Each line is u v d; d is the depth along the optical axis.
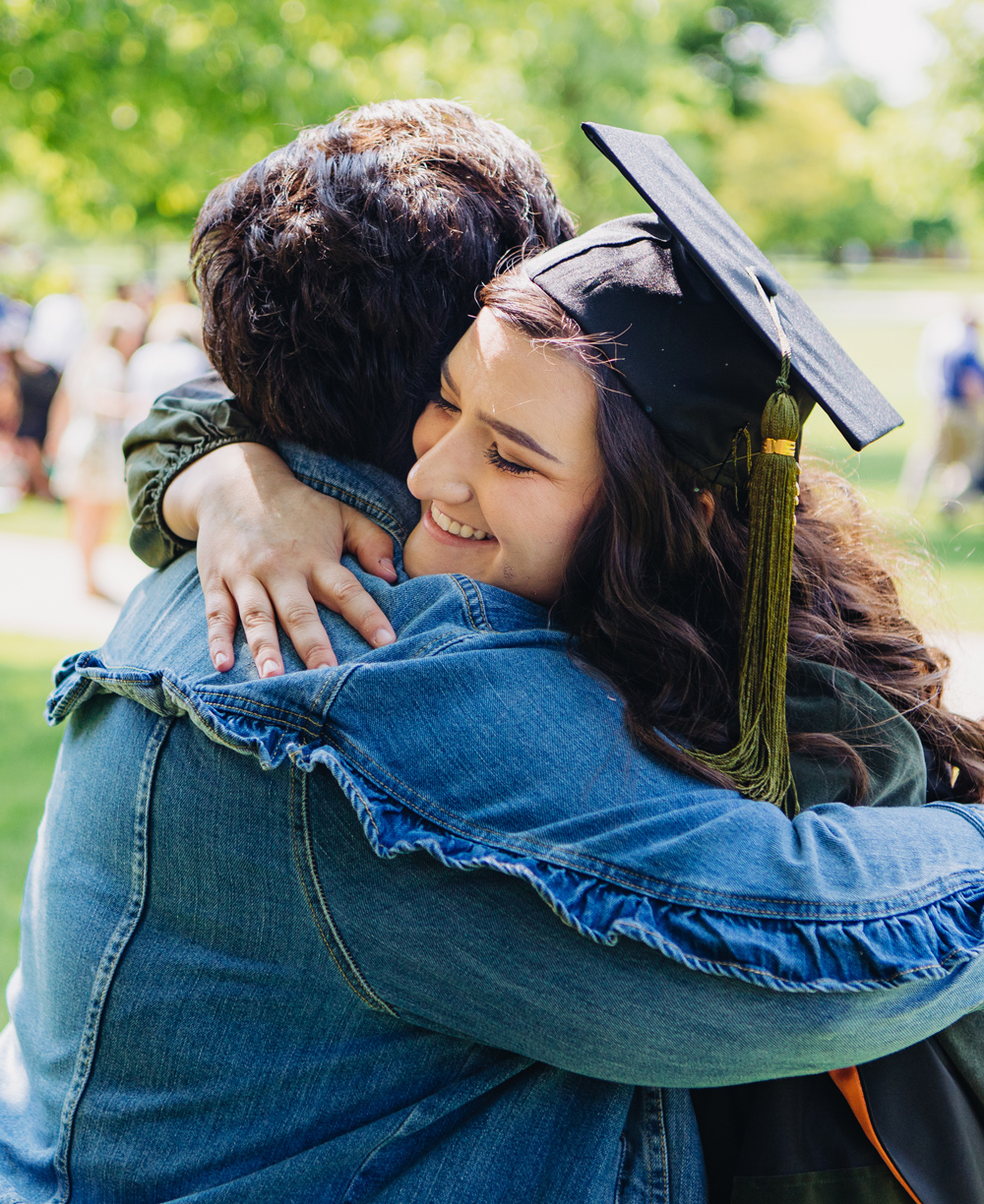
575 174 16.86
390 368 1.28
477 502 1.23
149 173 7.48
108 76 6.66
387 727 1.06
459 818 1.04
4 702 5.22
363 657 1.14
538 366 1.15
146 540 1.41
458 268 1.28
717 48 41.03
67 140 7.09
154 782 1.15
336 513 1.29
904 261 76.06
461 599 1.19
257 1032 1.13
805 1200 1.21
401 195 1.26
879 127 19.20
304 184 1.28
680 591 1.28
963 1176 1.22
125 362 7.71
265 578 1.21
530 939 1.03
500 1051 1.17
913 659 1.52
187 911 1.15
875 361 24.11
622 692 1.17
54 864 1.26
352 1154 1.12
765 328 1.16
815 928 1.04
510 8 8.86
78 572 7.92
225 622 1.19
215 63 6.80
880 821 1.17
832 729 1.35
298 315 1.27
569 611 1.25
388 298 1.25
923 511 10.31
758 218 43.72
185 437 1.40
